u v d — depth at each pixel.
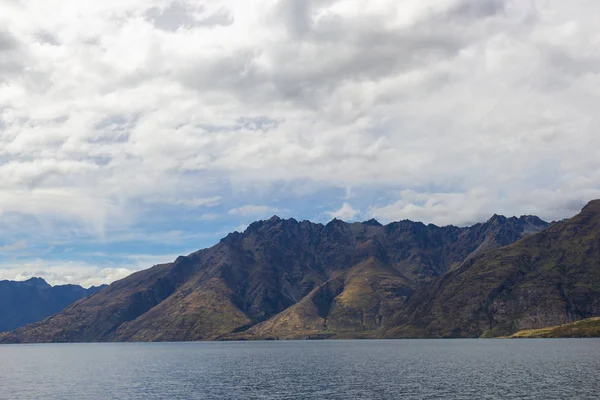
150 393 149.00
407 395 133.38
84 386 171.00
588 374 168.50
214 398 137.00
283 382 170.38
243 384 166.88
